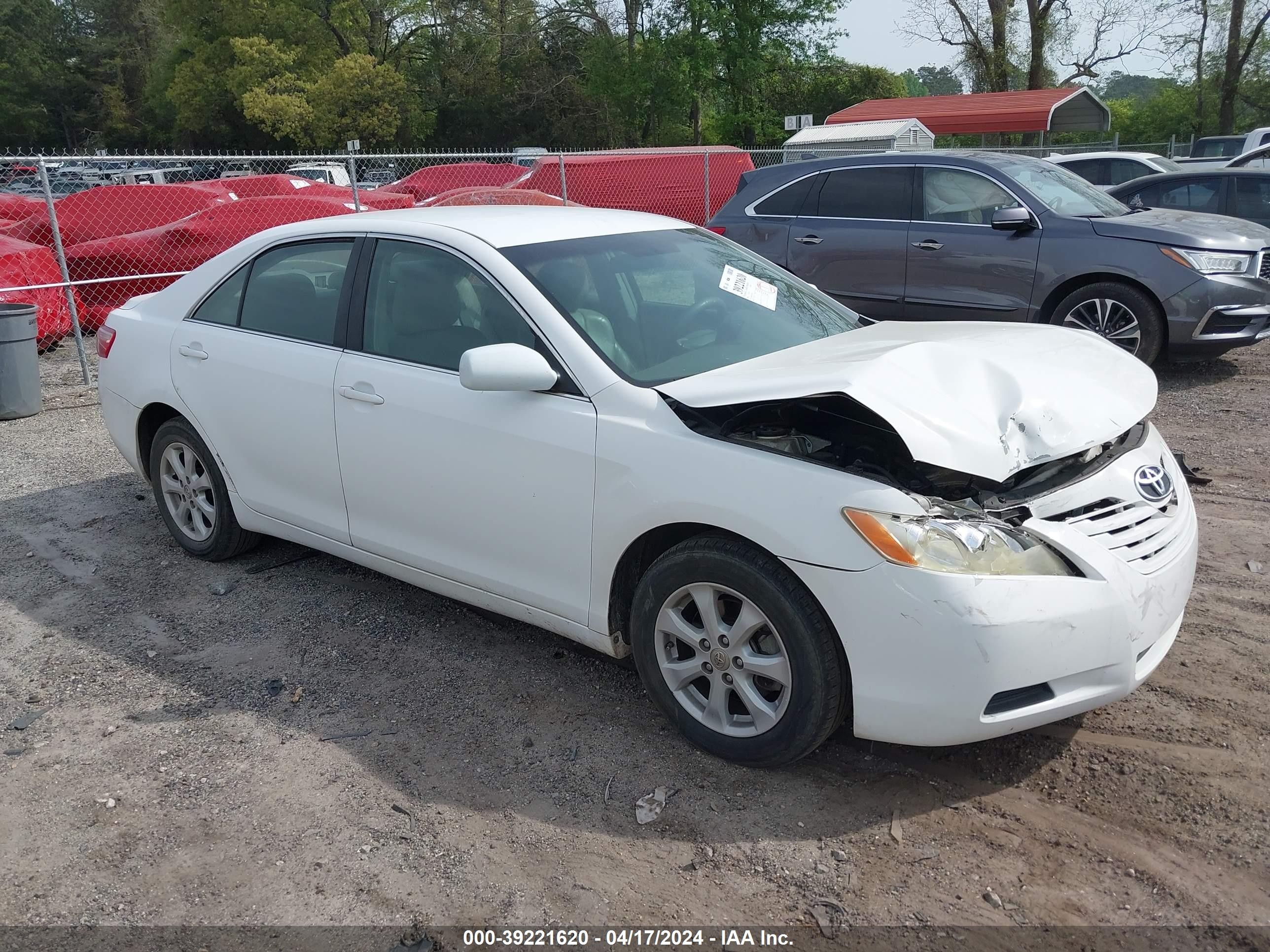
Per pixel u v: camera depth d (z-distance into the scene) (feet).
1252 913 7.91
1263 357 28.22
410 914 8.30
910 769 9.91
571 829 9.25
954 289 26.73
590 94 150.51
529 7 170.19
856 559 8.62
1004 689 8.53
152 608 14.23
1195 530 10.20
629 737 10.66
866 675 8.77
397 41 177.58
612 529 10.12
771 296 12.98
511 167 69.77
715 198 57.16
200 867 8.93
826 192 28.91
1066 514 9.39
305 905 8.43
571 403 10.50
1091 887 8.28
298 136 159.74
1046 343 11.17
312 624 13.56
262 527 14.44
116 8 258.57
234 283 14.46
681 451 9.63
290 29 166.61
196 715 11.42
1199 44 125.59
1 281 32.68
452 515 11.60
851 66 163.94
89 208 39.50
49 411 26.58
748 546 9.35
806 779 9.82
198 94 175.52
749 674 9.61
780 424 10.22
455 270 11.82
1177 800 9.24
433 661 12.45
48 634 13.55
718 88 144.87
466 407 11.21
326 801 9.77
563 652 12.56
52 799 9.95
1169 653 11.87
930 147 73.51
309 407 12.90
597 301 11.35
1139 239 24.34
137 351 15.53
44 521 17.87
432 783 10.00
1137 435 10.79
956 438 8.81
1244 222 26.58
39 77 247.09
